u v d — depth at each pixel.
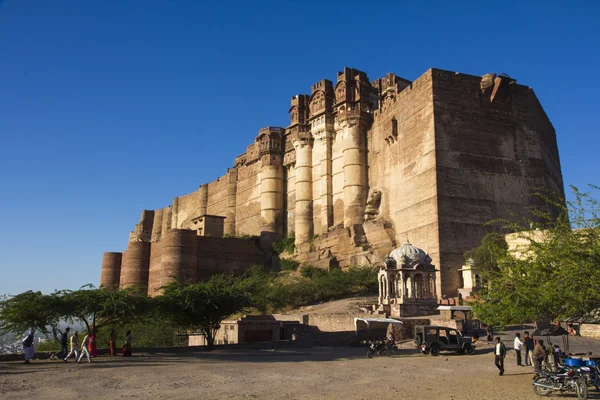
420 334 23.86
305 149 59.69
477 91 45.44
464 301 32.78
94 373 16.80
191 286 28.38
